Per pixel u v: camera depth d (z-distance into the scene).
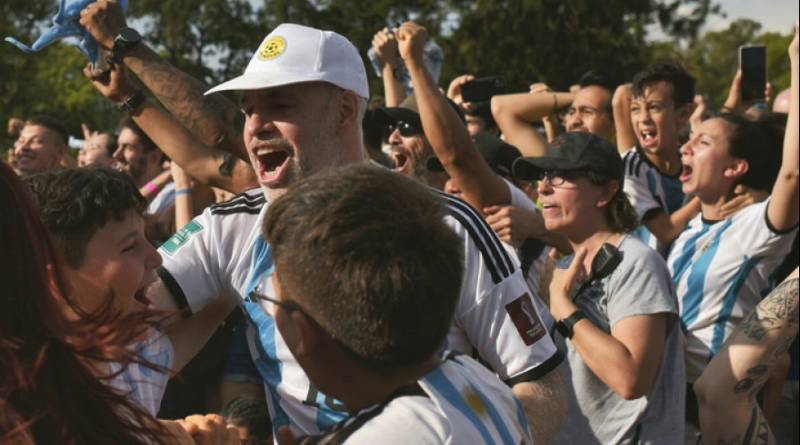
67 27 2.94
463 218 2.24
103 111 34.25
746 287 3.75
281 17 28.97
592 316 3.09
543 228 3.28
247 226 2.39
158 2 31.14
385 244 1.44
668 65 4.84
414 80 3.29
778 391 3.86
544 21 25.70
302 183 1.54
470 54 26.02
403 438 1.43
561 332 3.01
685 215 4.50
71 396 1.44
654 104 4.82
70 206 1.96
